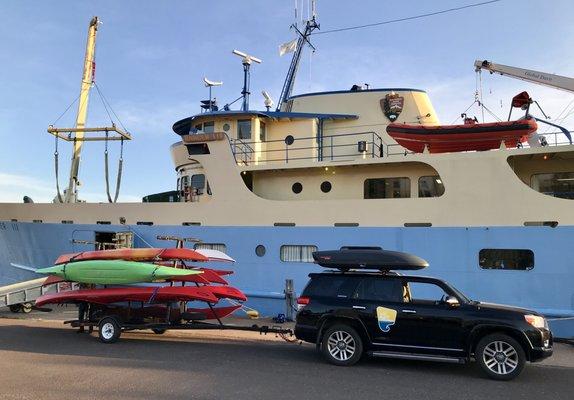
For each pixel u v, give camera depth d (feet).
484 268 38.65
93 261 35.29
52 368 25.18
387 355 26.48
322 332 27.78
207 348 31.55
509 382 23.89
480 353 24.86
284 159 52.54
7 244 53.83
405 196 44.16
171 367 25.62
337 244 42.47
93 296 34.01
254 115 51.55
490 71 51.57
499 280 38.06
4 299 43.16
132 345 32.17
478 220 38.99
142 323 33.76
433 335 25.88
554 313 36.22
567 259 36.58
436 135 42.63
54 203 52.34
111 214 50.11
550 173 41.39
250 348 31.86
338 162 43.93
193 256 36.60
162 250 36.47
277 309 43.88
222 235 46.11
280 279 44.06
